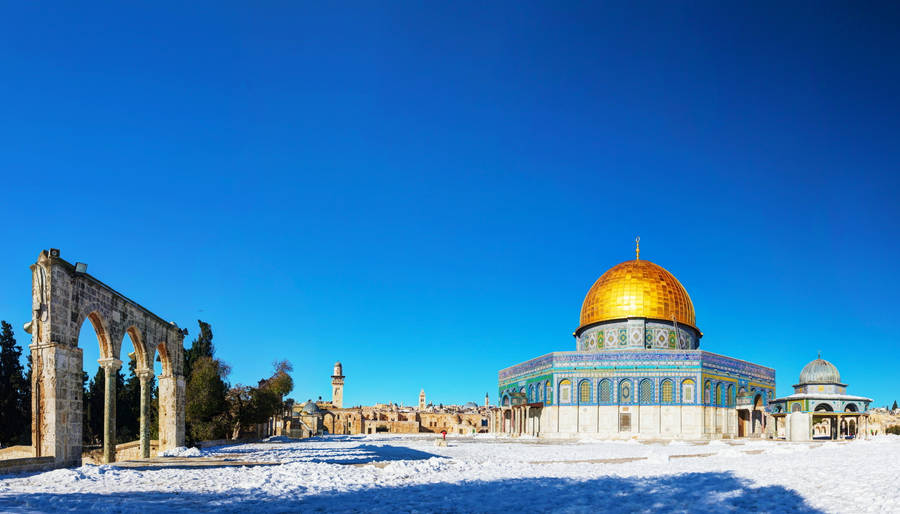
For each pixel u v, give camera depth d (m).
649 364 80.44
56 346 32.66
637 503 20.36
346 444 66.69
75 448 33.75
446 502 20.92
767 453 45.88
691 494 21.81
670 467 33.62
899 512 16.56
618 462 38.91
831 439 83.81
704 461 37.88
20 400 67.31
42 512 17.69
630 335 86.50
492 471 31.86
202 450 53.97
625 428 79.69
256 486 24.45
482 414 165.50
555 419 81.56
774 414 88.31
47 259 33.00
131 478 27.14
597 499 21.47
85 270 35.03
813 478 24.14
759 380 88.94
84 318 35.72
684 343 89.00
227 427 76.62
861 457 35.62
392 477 28.55
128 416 74.94
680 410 78.81
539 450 52.66
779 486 22.52
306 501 21.00
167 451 46.78
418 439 88.44
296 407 170.75
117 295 40.09
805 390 94.19
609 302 88.31
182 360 52.69
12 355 67.06
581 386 81.94
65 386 33.22
